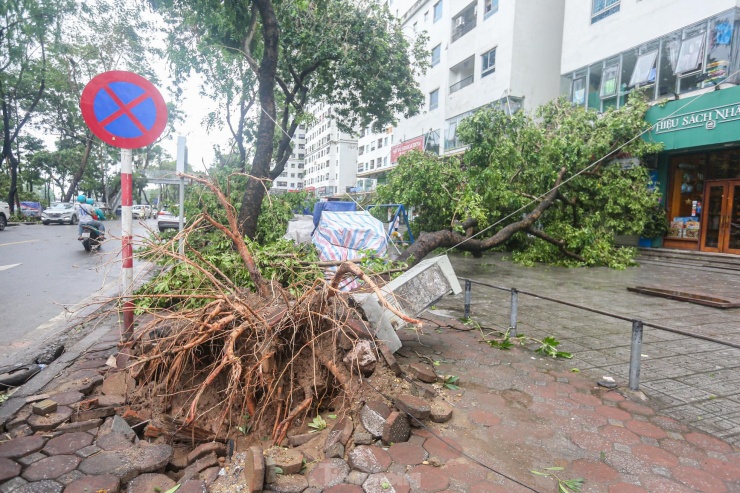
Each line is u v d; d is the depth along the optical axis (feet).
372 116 57.52
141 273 15.80
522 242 50.70
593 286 31.71
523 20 64.69
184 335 11.81
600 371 14.87
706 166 46.42
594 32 53.57
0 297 23.34
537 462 9.32
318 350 11.73
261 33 36.11
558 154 40.57
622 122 43.24
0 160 89.66
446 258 16.28
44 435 9.57
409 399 10.76
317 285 12.20
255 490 7.94
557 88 67.10
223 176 33.04
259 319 10.65
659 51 45.88
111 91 13.24
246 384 10.37
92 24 70.33
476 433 10.42
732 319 22.56
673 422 11.28
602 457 9.59
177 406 11.37
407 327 18.70
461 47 77.82
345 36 42.68
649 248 49.67
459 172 37.68
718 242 45.29
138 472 8.60
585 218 43.88
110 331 17.80
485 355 15.99
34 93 89.81
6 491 7.73
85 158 110.73
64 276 29.53
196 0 30.04
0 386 12.85
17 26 64.03
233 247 23.03
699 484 8.71
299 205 35.60
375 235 23.35
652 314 23.41
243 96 48.37
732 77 39.42
